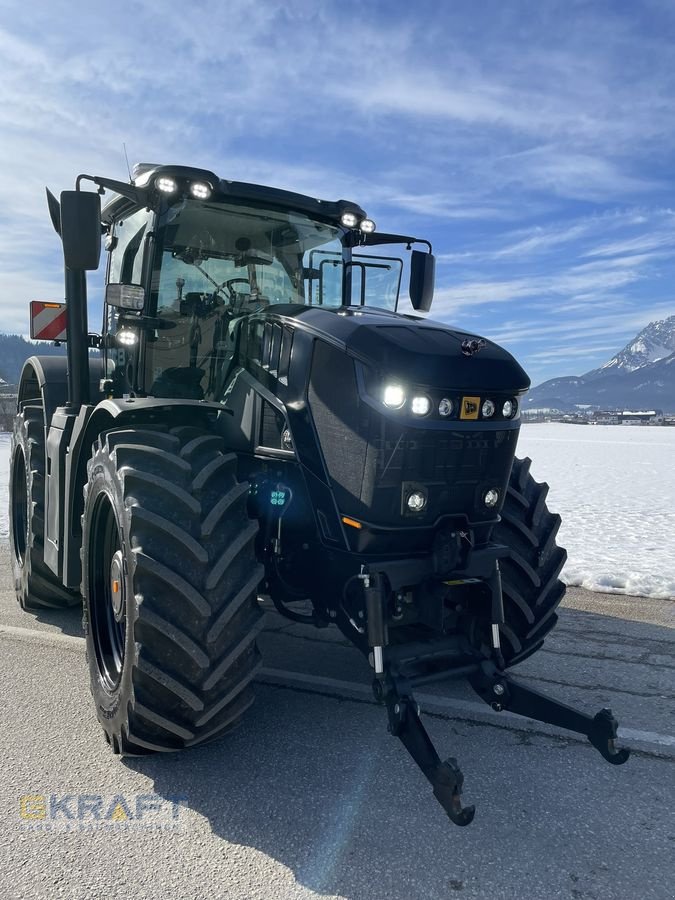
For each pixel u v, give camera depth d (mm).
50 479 4023
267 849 2174
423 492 2660
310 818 2344
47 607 4699
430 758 2318
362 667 3809
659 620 4680
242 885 2008
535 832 2279
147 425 2988
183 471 2658
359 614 2721
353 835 2246
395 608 2754
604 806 2443
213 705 2541
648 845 2219
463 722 3123
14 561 5027
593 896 1973
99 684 2932
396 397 2582
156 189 3264
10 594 5254
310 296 3842
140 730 2572
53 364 4547
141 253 3447
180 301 3441
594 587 5551
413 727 2430
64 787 2533
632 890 1999
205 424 3156
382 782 2580
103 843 2199
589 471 16547
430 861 2119
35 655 3928
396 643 2859
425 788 2543
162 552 2537
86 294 3812
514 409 2818
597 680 3643
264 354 3117
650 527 8516
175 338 3445
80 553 3588
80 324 3795
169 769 2668
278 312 3117
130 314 3371
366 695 3408
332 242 3898
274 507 3033
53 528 3936
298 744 2885
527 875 2061
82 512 3566
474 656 2854
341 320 2855
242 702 2652
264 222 3605
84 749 2826
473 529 2840
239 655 2564
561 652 4055
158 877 2039
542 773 2674
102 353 4176
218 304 3531
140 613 2461
